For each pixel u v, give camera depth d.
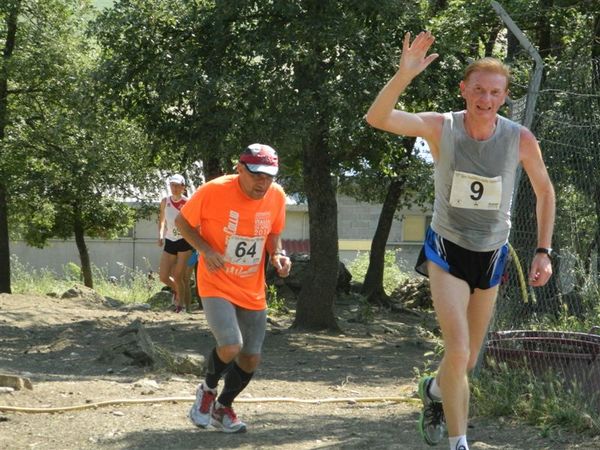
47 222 33.72
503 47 23.73
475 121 5.89
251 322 7.99
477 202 5.97
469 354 6.15
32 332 16.94
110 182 33.28
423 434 6.85
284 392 11.02
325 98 15.56
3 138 30.08
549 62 19.20
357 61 15.70
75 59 29.36
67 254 51.06
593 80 11.67
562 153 10.66
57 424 8.45
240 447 7.62
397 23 16.47
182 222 7.73
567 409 8.31
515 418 8.69
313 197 18.47
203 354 14.13
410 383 11.87
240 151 16.11
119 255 51.38
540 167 6.12
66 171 31.83
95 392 10.07
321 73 15.94
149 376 11.52
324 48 16.12
